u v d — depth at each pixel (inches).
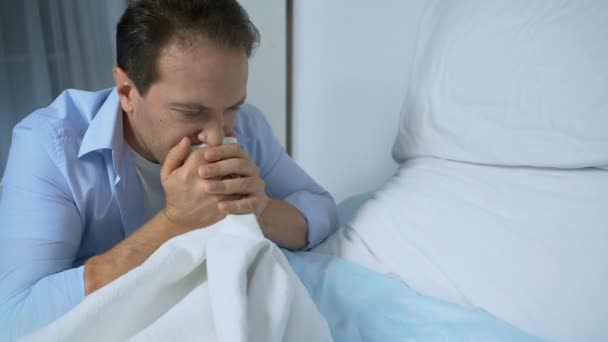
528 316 22.0
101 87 55.9
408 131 36.7
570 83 27.0
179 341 18.7
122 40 25.0
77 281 23.8
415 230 28.4
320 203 35.0
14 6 49.9
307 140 60.5
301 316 21.4
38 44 51.6
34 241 25.8
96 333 19.3
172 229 26.2
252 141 35.6
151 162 31.0
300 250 33.6
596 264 22.0
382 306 25.3
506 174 28.9
